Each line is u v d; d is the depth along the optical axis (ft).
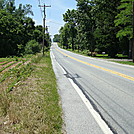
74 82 27.71
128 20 72.08
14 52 110.42
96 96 19.70
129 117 13.93
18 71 33.40
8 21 115.75
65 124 12.48
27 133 10.57
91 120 13.24
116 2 113.19
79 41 149.28
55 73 37.22
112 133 11.34
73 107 15.96
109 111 15.12
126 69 45.21
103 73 37.76
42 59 66.64
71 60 77.10
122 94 20.58
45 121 12.26
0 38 107.45
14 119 12.19
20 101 16.12
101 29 114.52
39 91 20.42
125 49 114.73
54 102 16.88
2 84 23.72
